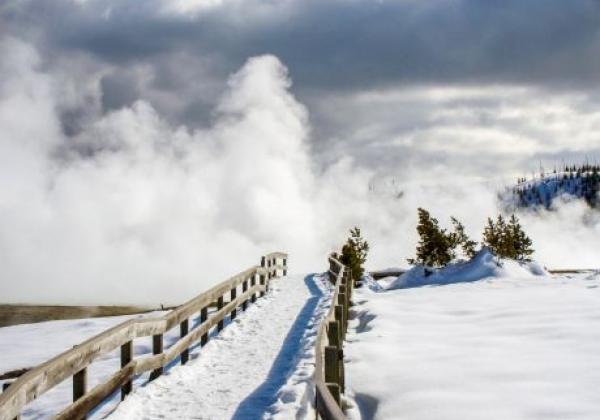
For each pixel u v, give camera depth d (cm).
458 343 1041
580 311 1228
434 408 705
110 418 704
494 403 695
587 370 794
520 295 1547
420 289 2005
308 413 611
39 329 1928
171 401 796
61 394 1044
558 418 629
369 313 1461
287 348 1120
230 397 812
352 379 888
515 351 937
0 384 1176
